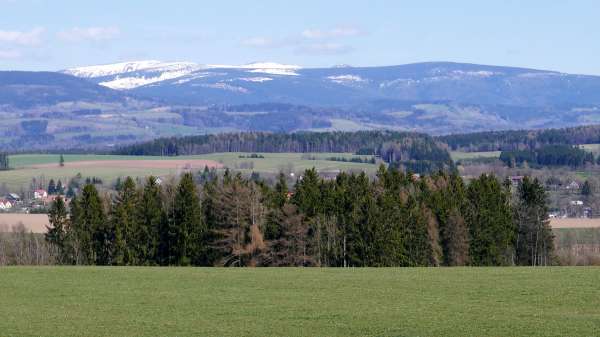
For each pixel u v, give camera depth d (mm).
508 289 89875
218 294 88625
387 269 115062
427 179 169750
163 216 150375
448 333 65875
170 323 71375
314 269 115750
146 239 150000
